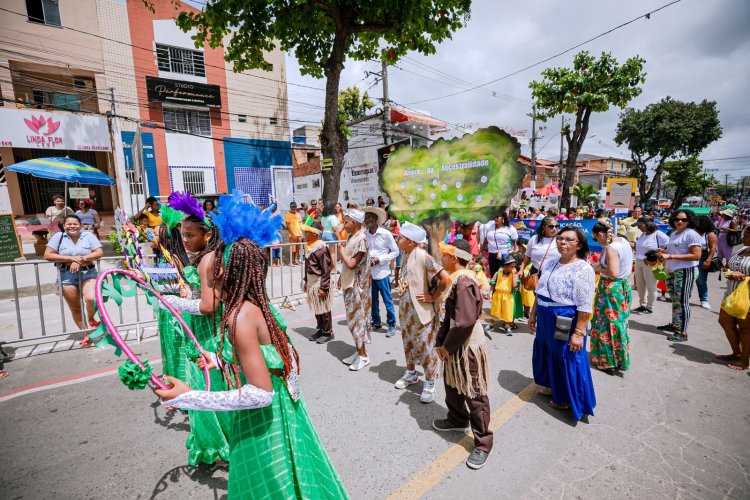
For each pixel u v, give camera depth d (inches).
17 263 176.4
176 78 664.4
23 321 235.3
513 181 220.5
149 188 652.1
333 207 412.8
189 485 100.5
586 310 124.4
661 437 122.6
